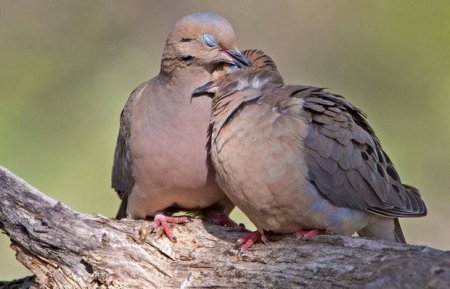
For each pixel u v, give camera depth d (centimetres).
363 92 2183
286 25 2236
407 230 1900
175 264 1114
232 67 1221
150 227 1148
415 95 2161
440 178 2050
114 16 2217
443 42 2186
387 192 1163
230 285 1059
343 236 1052
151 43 2195
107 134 2028
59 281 1146
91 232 1133
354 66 2200
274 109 1119
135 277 1111
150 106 1224
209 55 1206
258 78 1158
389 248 1001
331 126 1130
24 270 1820
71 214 1145
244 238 1116
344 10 2250
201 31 1204
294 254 1048
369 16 2239
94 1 2233
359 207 1143
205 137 1193
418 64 2183
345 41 2220
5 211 1157
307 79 2197
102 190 1919
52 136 2041
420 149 2100
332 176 1120
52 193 1938
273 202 1104
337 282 986
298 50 2222
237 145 1101
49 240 1136
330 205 1125
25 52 2173
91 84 2136
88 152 2006
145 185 1236
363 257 998
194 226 1170
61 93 2123
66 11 2220
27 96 2109
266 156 1095
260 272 1050
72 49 2184
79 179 1953
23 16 2211
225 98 1134
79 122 2064
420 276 942
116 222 1153
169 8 2222
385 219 1191
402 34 2206
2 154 2000
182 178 1207
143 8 2222
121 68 2158
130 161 1248
